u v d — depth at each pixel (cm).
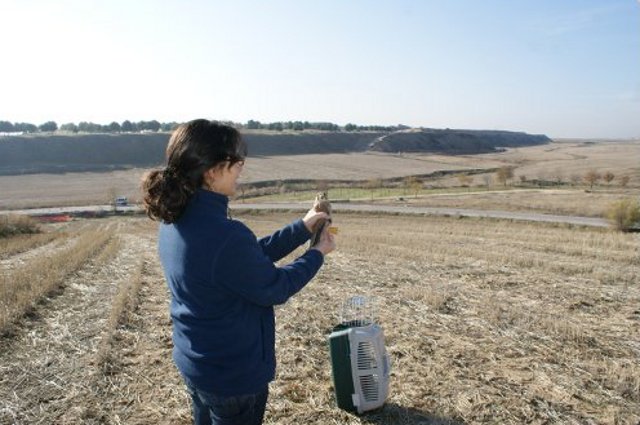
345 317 793
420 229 3061
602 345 659
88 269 1388
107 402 511
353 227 3475
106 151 12888
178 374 576
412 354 626
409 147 17350
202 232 233
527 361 603
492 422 458
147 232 3706
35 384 558
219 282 233
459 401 496
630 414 471
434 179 9594
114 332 727
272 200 6788
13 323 786
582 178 9344
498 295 955
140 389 539
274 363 261
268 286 237
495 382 541
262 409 261
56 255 1633
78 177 10069
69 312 876
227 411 248
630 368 573
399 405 489
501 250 1739
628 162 13375
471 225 3572
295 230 278
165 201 234
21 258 1742
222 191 248
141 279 1188
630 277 1161
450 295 952
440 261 1436
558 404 490
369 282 1105
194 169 234
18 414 489
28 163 11819
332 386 534
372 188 7912
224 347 239
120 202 7081
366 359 465
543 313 823
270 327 259
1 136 13175
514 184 8162
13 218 3684
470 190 7056
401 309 855
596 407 486
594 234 2494
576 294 962
